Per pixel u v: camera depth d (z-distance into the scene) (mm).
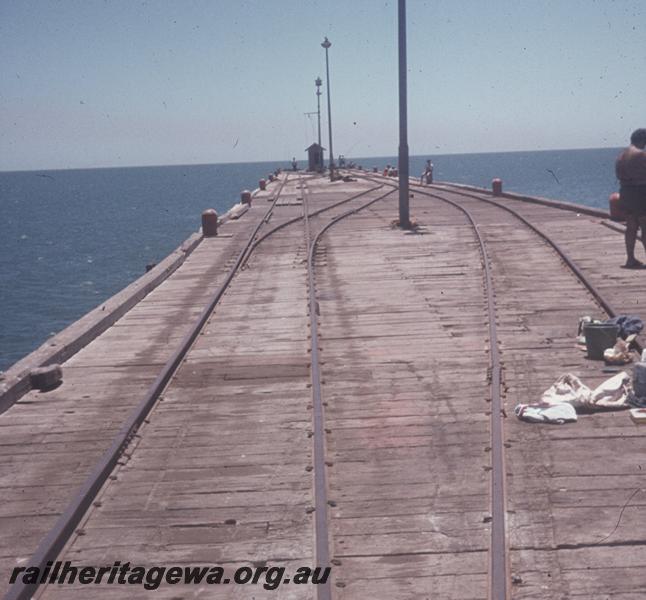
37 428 7906
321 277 15727
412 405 8062
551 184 143125
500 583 4656
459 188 41625
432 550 5250
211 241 22594
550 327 10984
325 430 7445
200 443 7316
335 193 43000
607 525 5449
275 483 6387
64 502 6250
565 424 7348
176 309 13445
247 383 9094
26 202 145750
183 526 5742
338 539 5441
